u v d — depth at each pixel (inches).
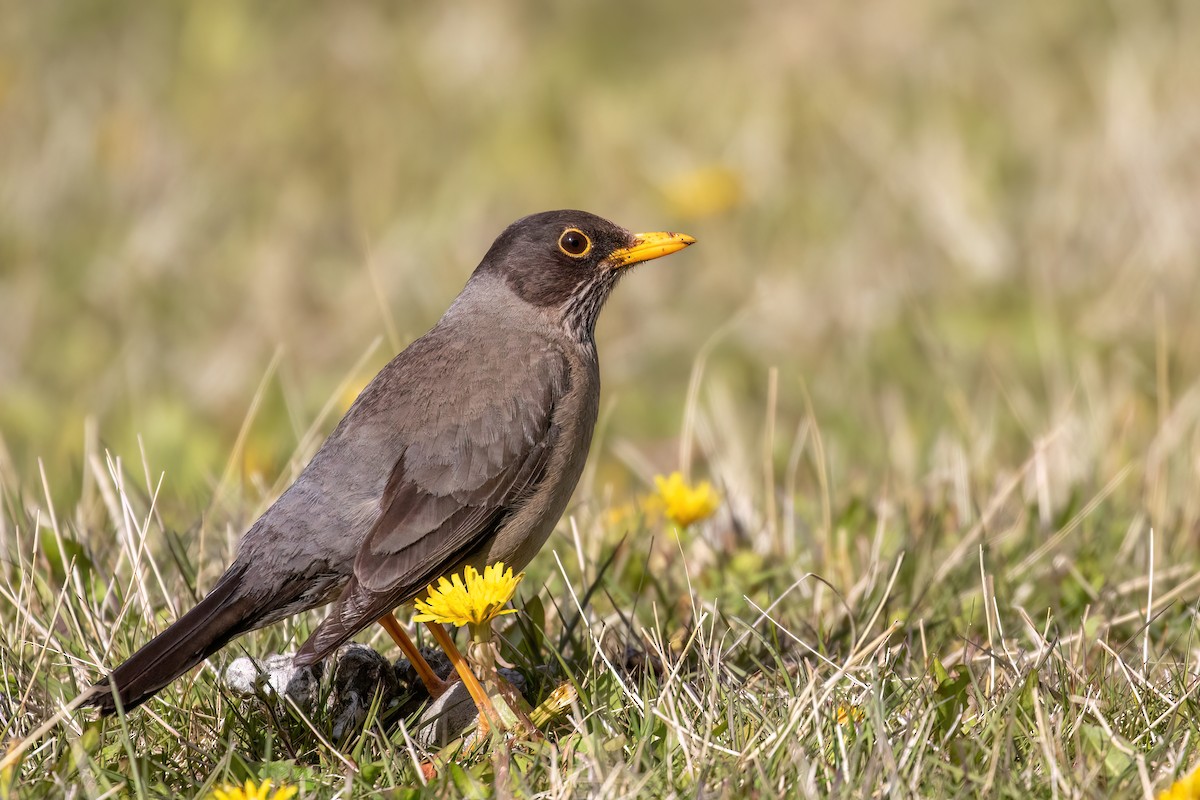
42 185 693.3
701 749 258.4
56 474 506.3
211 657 314.2
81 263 653.9
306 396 554.9
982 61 759.1
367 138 750.5
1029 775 249.0
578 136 751.7
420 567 301.6
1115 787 246.5
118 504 367.6
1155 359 530.6
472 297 345.1
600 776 248.5
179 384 580.7
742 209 669.3
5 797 249.3
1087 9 783.7
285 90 791.1
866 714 265.9
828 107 736.3
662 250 350.0
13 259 654.5
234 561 305.0
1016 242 608.7
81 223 681.6
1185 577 361.7
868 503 414.0
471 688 288.8
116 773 257.9
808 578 355.6
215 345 606.2
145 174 705.0
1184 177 617.3
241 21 824.9
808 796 242.2
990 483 425.4
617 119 762.2
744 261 635.5
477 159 739.4
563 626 324.8
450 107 785.6
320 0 870.4
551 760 258.8
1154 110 666.8
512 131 751.7
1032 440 448.8
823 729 263.3
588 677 290.8
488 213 686.5
